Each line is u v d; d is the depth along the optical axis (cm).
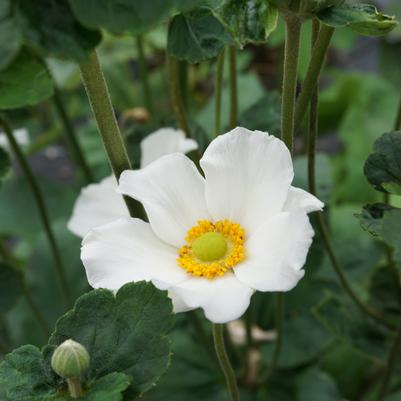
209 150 30
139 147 41
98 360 28
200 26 31
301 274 27
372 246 50
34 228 60
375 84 64
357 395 49
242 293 28
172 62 38
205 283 29
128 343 28
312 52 31
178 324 46
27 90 31
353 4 29
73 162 62
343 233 55
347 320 42
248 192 30
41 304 50
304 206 29
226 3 29
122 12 25
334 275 48
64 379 28
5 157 39
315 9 28
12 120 42
